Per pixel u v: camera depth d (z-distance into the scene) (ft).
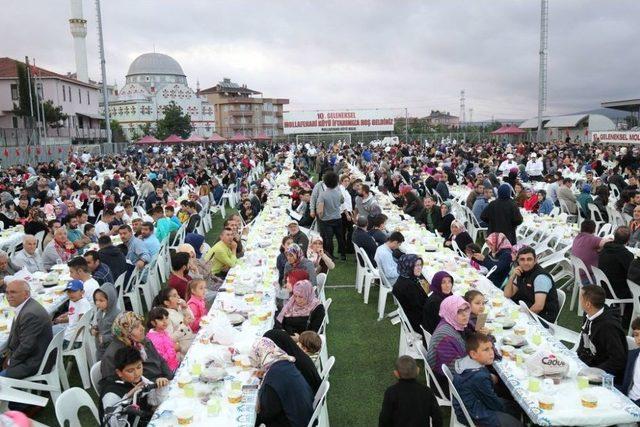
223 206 64.28
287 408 14.24
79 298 23.04
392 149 114.52
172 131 229.45
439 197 52.49
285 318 21.89
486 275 27.48
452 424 15.89
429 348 17.71
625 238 24.76
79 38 220.23
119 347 16.46
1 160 112.37
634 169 62.44
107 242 29.32
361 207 40.93
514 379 15.52
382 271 28.45
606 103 164.55
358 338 26.07
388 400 14.14
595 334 16.89
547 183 61.82
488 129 251.80
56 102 178.50
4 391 17.22
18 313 19.31
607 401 14.07
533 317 20.45
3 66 178.40
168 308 20.67
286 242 27.91
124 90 303.68
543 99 121.49
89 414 19.80
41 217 40.93
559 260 31.58
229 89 323.78
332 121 179.11
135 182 71.87
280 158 125.29
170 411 14.23
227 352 17.72
